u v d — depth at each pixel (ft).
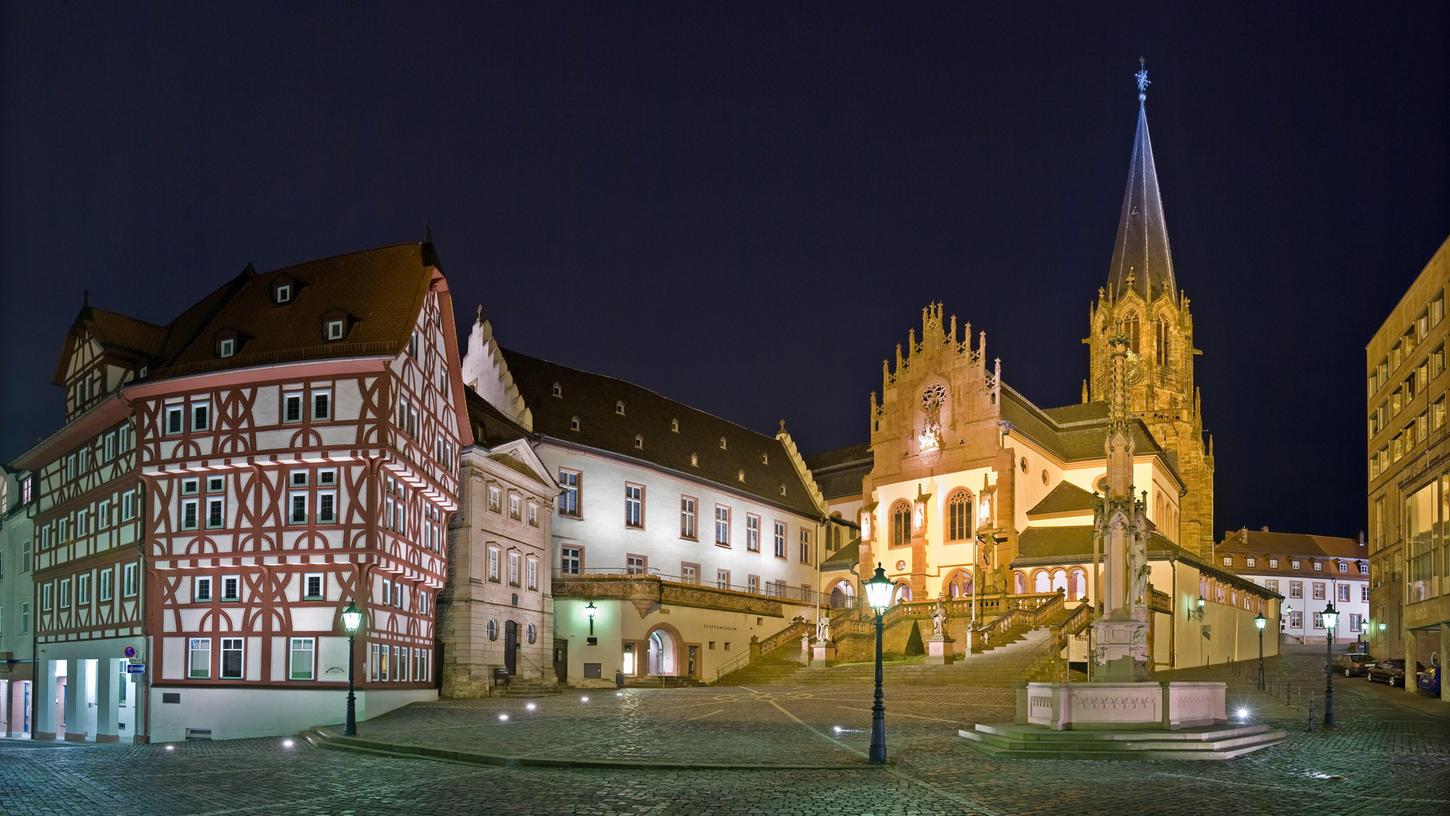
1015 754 93.35
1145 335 392.47
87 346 189.67
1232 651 277.44
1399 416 245.65
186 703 157.48
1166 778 80.59
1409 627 201.26
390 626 162.40
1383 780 80.02
